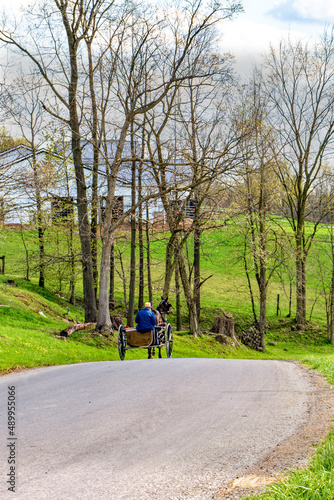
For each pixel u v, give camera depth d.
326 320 52.03
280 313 53.12
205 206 34.34
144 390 9.84
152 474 5.04
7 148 27.56
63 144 34.09
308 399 9.28
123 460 5.48
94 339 25.03
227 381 11.52
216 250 63.28
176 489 4.62
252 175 34.00
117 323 28.14
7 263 49.44
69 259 29.73
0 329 20.30
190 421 7.29
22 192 19.67
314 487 4.11
